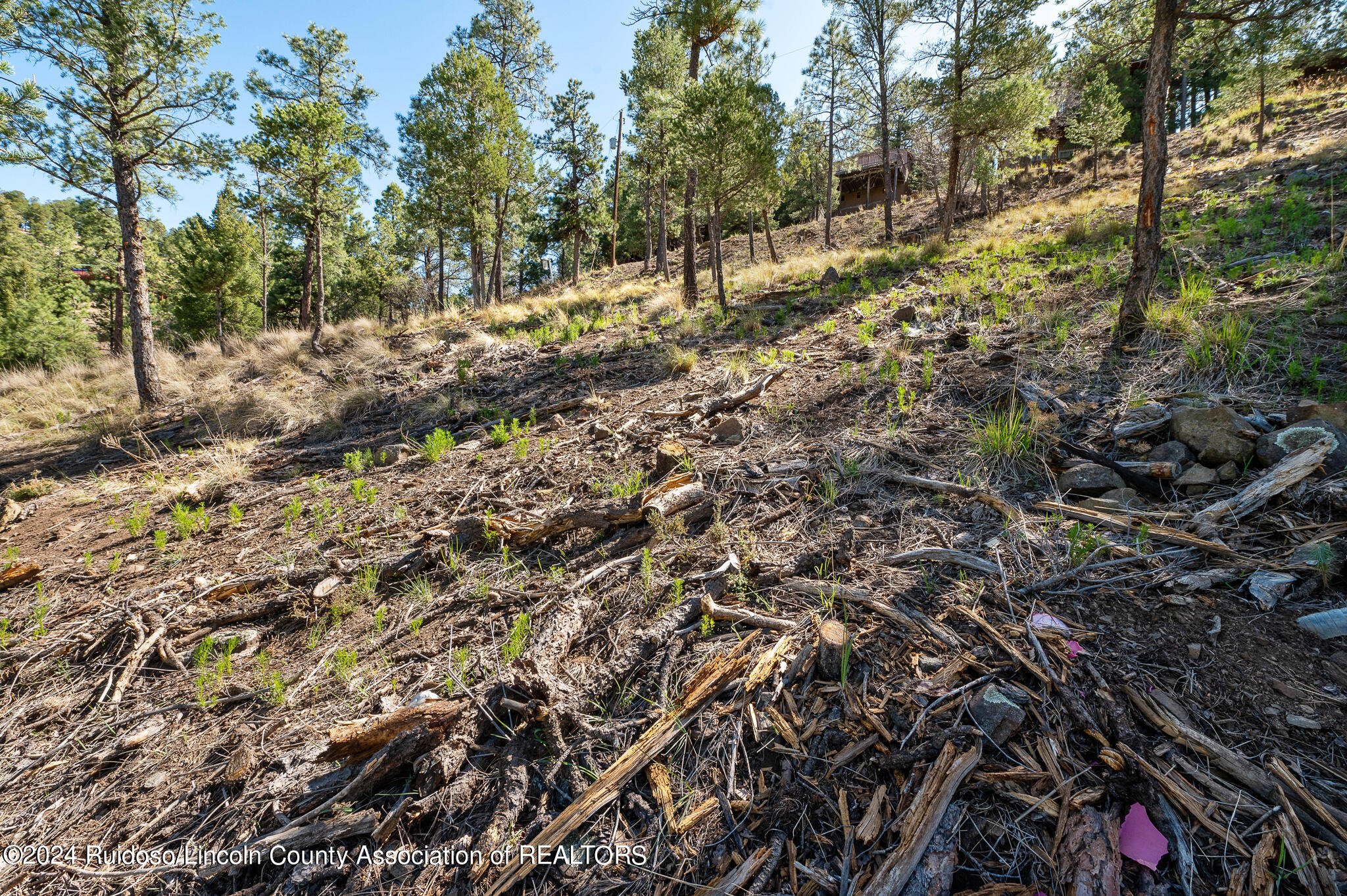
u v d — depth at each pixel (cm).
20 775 261
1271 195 853
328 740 247
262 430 840
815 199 3581
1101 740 185
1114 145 2586
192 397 1125
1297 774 167
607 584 318
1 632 362
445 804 207
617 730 225
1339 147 1079
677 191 2028
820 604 271
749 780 199
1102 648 218
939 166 2294
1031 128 1717
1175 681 201
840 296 962
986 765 186
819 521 342
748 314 974
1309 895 142
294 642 329
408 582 363
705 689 229
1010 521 300
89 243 3095
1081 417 381
